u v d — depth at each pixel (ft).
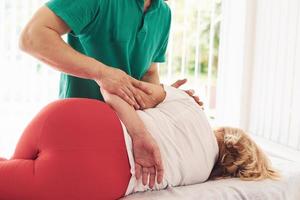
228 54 7.92
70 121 3.47
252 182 4.32
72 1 3.82
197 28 8.14
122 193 3.62
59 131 3.43
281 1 6.81
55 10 3.74
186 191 3.92
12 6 7.36
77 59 3.70
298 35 6.43
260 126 7.43
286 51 6.72
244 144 4.45
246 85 7.64
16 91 7.68
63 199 3.34
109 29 4.23
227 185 4.17
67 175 3.33
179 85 5.04
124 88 3.84
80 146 3.40
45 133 3.46
